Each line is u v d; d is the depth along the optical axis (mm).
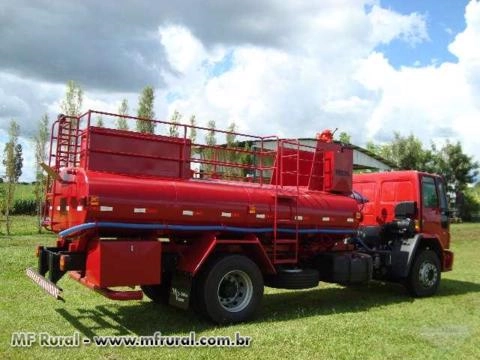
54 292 6762
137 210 7387
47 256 7898
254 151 9422
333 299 10539
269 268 8625
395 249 11078
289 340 6965
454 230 32781
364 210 12289
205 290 7758
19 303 8703
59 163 8219
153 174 8016
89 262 7234
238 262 8062
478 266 16375
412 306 9844
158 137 8125
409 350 6695
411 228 11164
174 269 8148
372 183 12297
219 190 8328
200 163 8719
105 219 7180
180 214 7785
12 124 22562
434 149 44875
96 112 7582
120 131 7781
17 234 20547
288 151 9922
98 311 8438
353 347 6734
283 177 9750
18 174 22219
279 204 8969
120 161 7738
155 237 7965
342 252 10344
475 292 11727
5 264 11891
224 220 8266
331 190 10117
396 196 11781
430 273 11234
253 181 10047
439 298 10898
